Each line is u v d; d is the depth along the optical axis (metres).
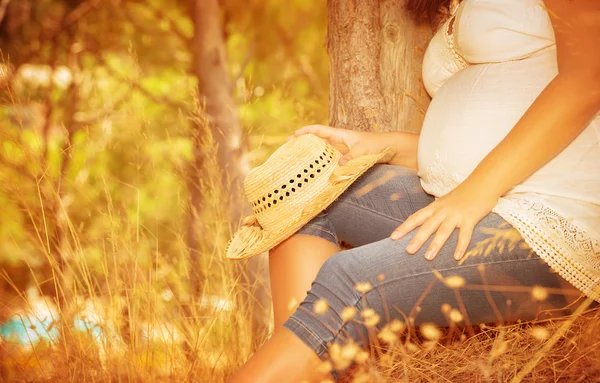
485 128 1.75
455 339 1.96
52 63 5.93
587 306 1.66
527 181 1.65
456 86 1.87
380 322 1.64
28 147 2.85
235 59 6.54
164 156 5.09
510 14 1.73
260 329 2.73
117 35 6.29
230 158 4.12
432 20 2.59
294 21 6.61
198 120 3.24
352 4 2.61
